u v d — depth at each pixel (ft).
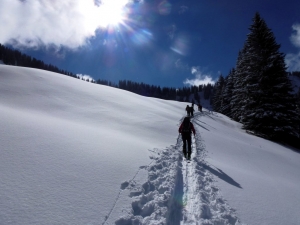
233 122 92.02
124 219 10.11
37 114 33.01
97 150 18.66
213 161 24.80
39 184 11.40
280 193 17.35
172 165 19.77
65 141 19.07
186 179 17.72
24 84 52.16
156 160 19.83
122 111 48.85
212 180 17.48
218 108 184.03
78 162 15.25
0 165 12.32
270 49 74.02
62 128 23.91
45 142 17.58
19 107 35.96
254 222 11.61
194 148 30.42
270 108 66.74
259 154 38.52
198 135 41.24
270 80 69.87
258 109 68.85
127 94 85.25
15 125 20.08
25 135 18.07
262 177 22.39
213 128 58.44
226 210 12.59
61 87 57.98
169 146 28.48
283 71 69.87
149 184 14.51
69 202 10.46
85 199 11.02
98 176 13.83
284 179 25.34
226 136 50.83
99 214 10.07
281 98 67.87
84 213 9.91
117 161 17.10
